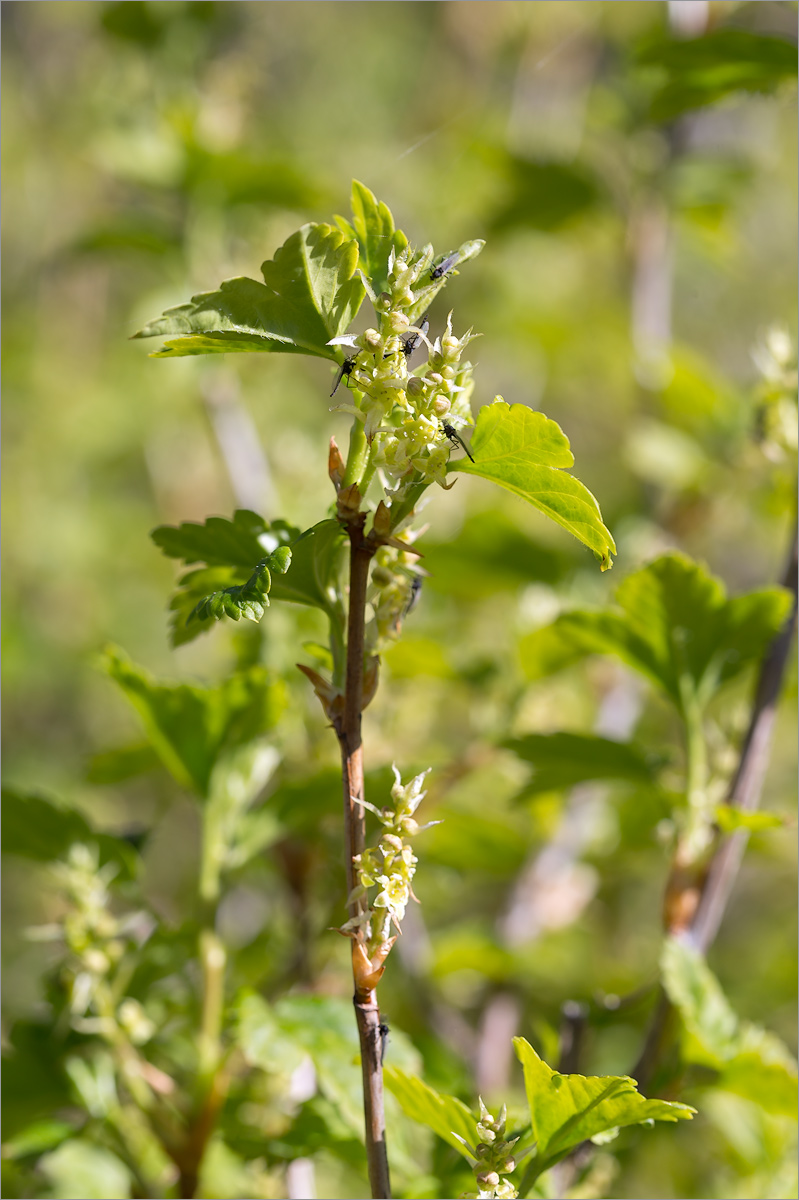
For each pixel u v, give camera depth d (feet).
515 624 3.16
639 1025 2.77
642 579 2.06
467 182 5.55
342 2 8.70
